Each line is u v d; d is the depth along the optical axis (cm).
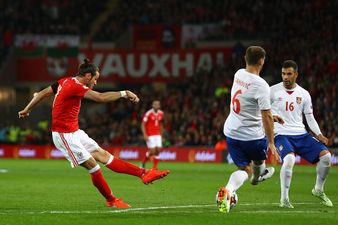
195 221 2481
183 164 7762
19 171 6247
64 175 5675
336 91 8306
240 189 4159
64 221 2481
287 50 9338
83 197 3638
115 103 9738
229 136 2758
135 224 2408
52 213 2766
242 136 2723
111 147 8688
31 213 2775
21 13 10994
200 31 10062
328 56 8950
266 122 2642
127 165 2936
